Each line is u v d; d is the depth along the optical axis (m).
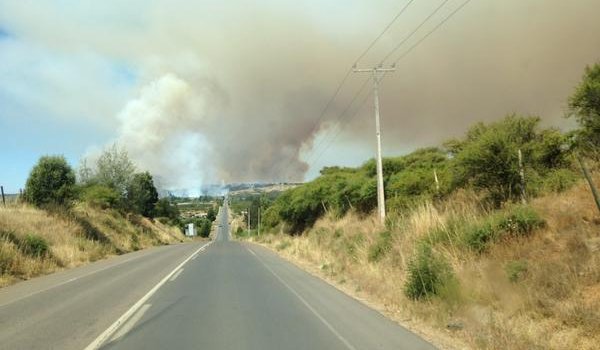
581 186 15.64
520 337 8.91
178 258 32.16
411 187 32.72
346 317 11.83
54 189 41.09
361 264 21.56
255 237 89.56
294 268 25.94
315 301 14.27
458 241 16.31
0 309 12.55
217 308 12.75
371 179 40.75
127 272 22.61
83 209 48.06
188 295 15.08
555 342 8.59
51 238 31.03
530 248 13.15
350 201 44.16
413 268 14.20
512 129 20.34
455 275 13.48
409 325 11.23
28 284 18.28
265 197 123.00
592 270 10.34
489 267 12.83
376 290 16.12
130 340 9.11
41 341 8.99
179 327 10.32
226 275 21.09
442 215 20.81
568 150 18.91
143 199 87.06
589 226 12.65
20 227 29.48
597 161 16.59
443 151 45.94
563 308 9.44
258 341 9.16
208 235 143.62
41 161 41.38
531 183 18.55
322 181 57.81
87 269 24.66
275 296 15.12
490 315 10.34
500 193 19.28
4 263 20.81
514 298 10.66
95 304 13.34
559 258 11.66
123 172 69.31
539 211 15.11
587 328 8.70
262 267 25.53
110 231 47.38
